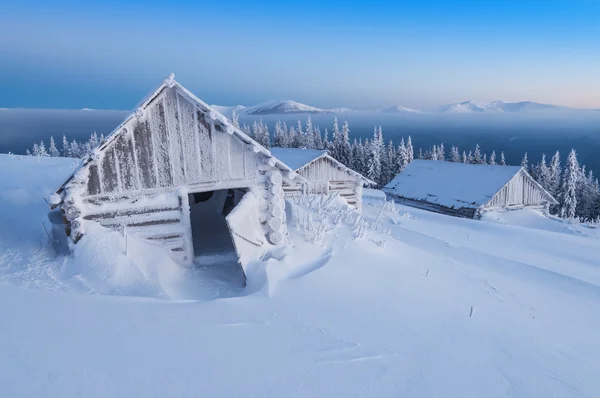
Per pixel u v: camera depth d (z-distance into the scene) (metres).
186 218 8.27
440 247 12.45
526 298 7.43
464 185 33.62
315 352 3.79
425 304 6.08
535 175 65.19
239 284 7.34
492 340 4.88
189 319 4.32
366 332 4.61
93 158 7.44
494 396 3.37
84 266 6.63
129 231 7.87
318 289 6.17
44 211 10.18
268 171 8.81
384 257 8.34
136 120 7.83
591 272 13.04
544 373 4.04
